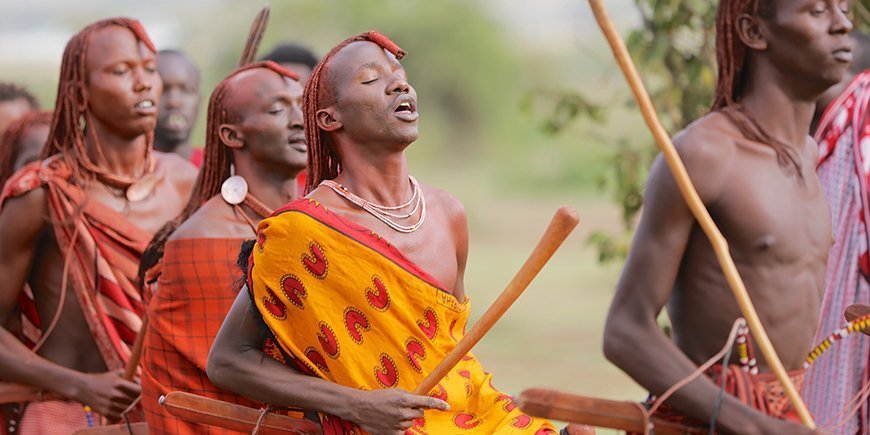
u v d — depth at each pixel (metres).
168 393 13.48
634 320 11.81
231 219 14.57
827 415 14.73
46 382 16.19
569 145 104.00
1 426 16.91
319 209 12.30
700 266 11.90
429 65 113.00
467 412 12.69
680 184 10.83
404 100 12.44
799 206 12.00
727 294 11.81
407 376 12.30
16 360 16.27
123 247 16.88
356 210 12.47
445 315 12.51
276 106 14.57
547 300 50.97
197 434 14.02
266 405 13.23
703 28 22.05
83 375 16.09
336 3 111.69
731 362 11.88
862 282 14.83
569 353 39.91
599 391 33.53
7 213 16.42
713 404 11.44
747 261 11.84
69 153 16.91
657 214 11.84
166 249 14.57
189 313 14.37
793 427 11.27
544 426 12.48
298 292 12.26
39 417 16.83
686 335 12.07
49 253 16.72
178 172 17.81
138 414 15.94
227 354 12.57
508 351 40.50
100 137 16.97
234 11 113.94
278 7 111.56
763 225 11.79
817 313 12.16
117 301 16.69
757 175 11.89
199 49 113.06
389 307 12.26
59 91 16.89
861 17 19.64
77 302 16.70
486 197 95.44
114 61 16.69
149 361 14.49
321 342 12.28
